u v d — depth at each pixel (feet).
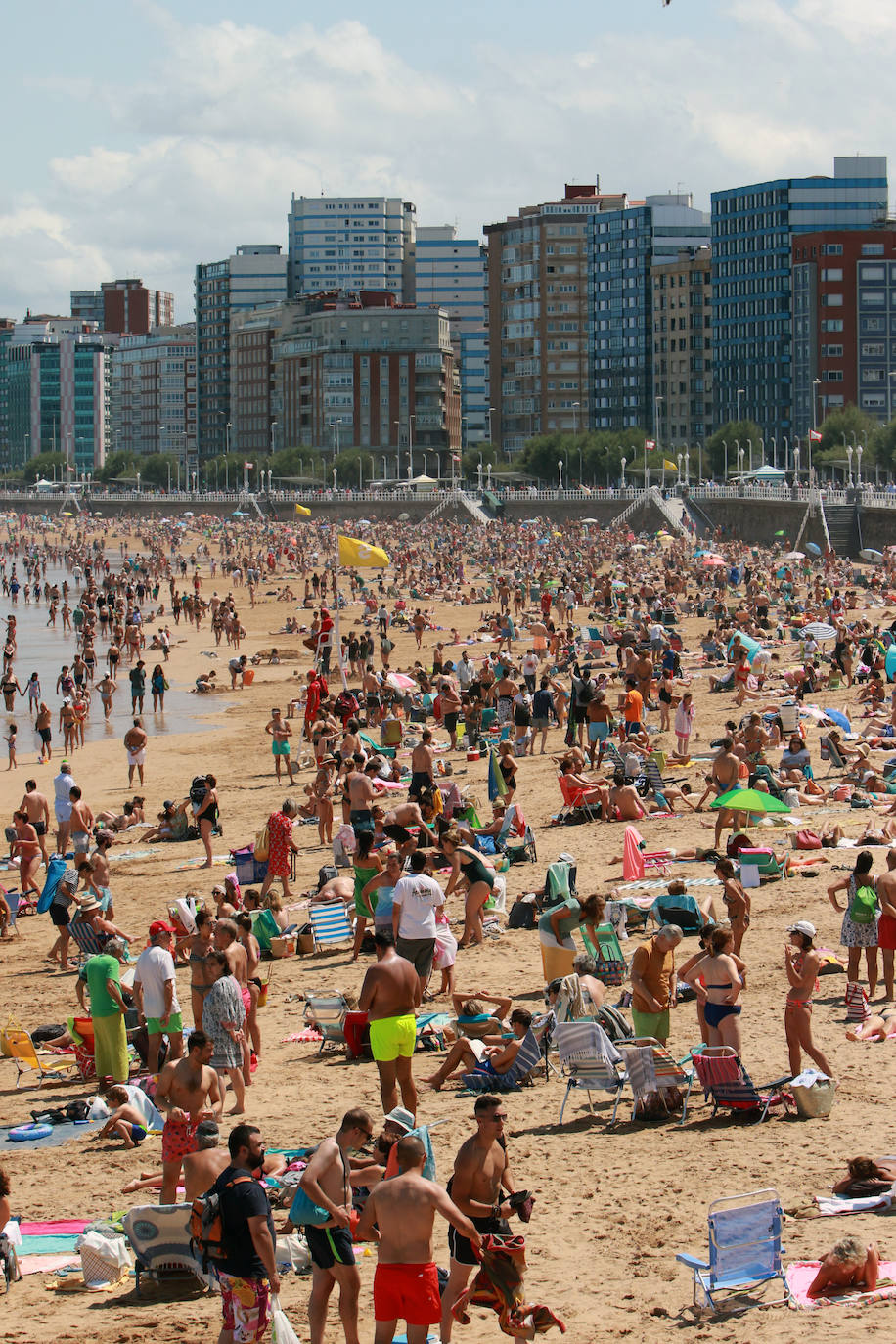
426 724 166.71
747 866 89.86
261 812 135.85
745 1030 65.05
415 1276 37.47
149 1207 45.80
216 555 573.74
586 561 406.21
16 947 98.37
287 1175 50.65
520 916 87.20
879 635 198.70
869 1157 48.88
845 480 587.68
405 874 74.13
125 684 241.55
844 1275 40.63
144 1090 64.85
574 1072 57.26
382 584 378.53
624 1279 43.16
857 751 125.29
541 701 149.38
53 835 134.82
